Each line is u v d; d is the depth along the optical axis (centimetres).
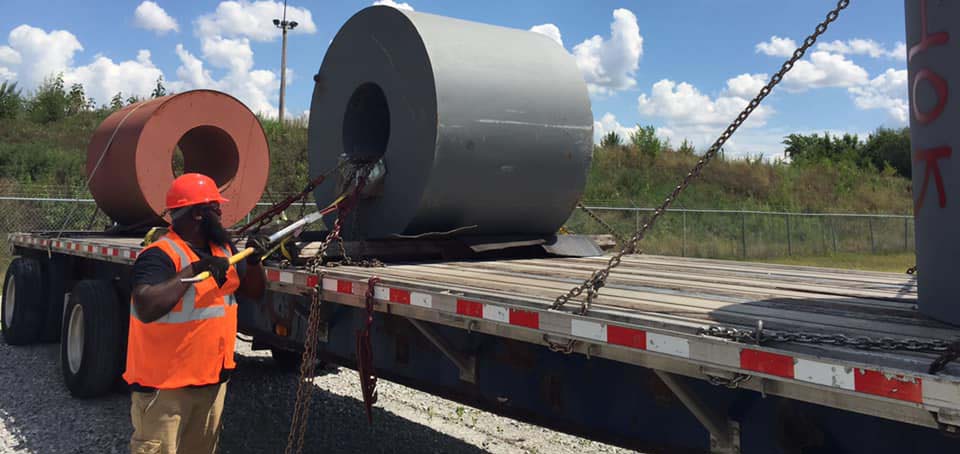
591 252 564
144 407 326
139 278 315
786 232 2367
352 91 560
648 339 225
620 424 284
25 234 859
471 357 343
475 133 484
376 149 585
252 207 834
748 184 3108
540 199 531
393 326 386
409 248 502
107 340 607
